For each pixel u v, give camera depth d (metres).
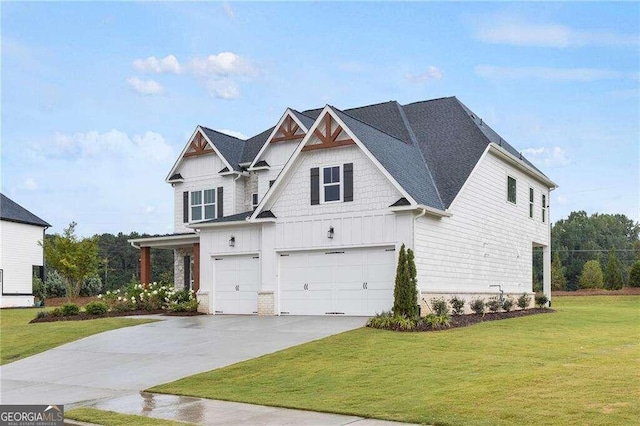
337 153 24.47
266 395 12.68
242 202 33.00
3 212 44.94
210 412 11.51
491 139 28.86
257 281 26.98
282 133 31.05
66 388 14.63
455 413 10.29
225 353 17.52
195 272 30.78
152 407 12.22
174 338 20.53
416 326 20.17
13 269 45.16
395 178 22.69
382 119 30.81
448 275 24.73
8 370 17.47
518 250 32.12
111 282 76.94
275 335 19.88
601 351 16.44
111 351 19.08
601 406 10.16
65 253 38.84
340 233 24.11
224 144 33.91
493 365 14.38
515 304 31.17
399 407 11.01
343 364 15.18
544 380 12.32
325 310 24.42
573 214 110.19
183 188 34.44
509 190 31.41
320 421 10.52
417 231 22.77
